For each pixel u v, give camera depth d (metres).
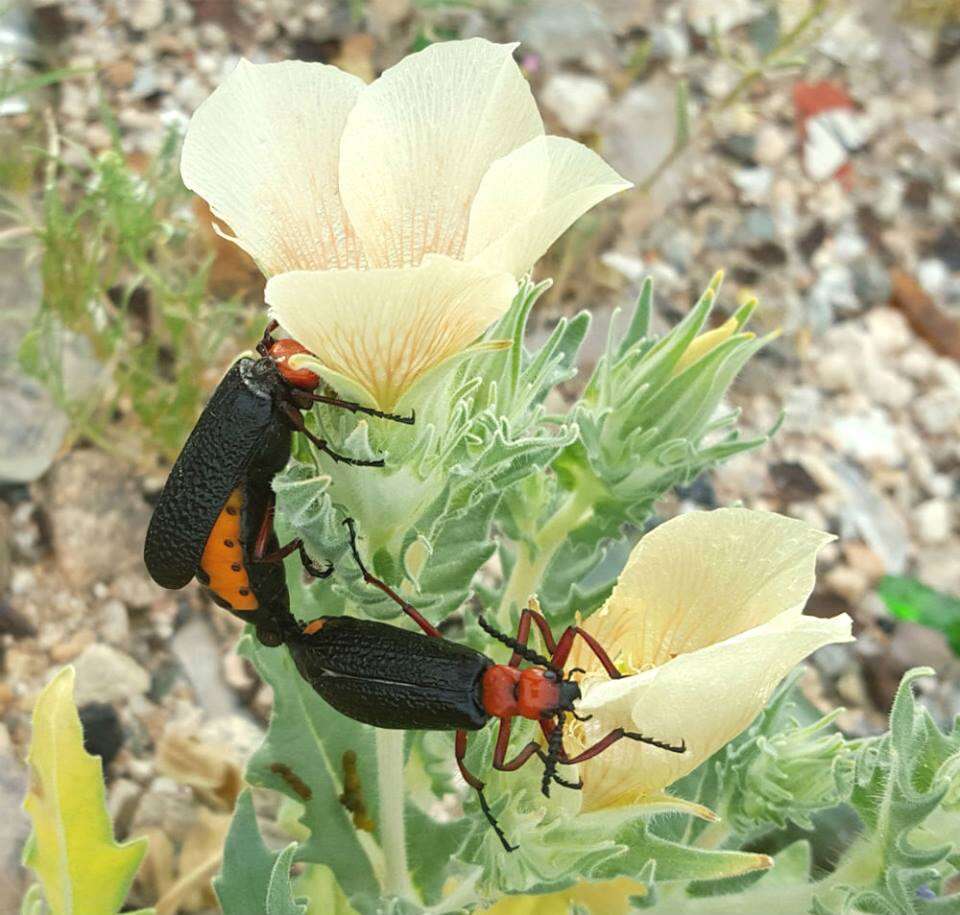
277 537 0.12
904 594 0.25
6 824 0.19
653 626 0.11
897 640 0.25
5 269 0.24
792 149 0.32
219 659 0.22
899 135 0.33
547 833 0.11
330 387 0.10
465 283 0.09
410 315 0.09
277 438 0.11
